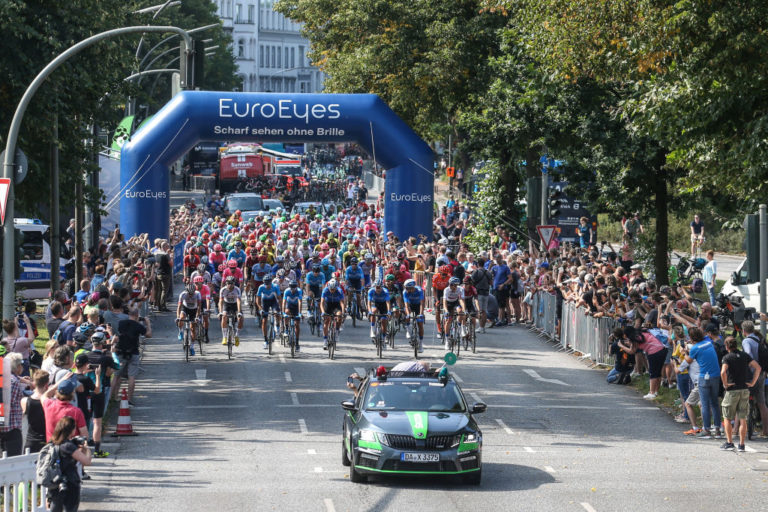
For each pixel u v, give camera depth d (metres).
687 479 31.55
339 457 34.12
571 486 30.45
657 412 42.69
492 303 65.94
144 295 58.12
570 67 46.59
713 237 114.56
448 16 88.56
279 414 40.88
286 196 150.12
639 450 35.84
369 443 29.94
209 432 37.62
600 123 62.66
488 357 54.94
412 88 91.75
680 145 44.22
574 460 34.12
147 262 63.72
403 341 60.00
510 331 64.44
